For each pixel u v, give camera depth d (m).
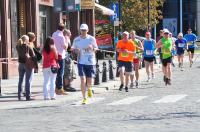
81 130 19.97
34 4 55.69
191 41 64.38
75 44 30.08
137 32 120.62
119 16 58.66
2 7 49.25
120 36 55.28
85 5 68.56
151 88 40.00
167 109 26.17
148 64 45.81
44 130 20.38
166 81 41.78
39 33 57.94
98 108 27.80
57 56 32.16
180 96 32.81
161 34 47.56
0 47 48.97
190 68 63.19
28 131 20.30
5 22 49.38
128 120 22.41
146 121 21.92
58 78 34.16
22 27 54.22
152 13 101.00
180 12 154.62
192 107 26.73
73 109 27.77
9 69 49.91
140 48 41.19
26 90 32.09
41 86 40.94
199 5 156.12
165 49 41.50
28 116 25.31
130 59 37.66
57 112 26.64
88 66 30.23
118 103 30.05
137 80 41.44
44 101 31.36
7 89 38.78
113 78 45.91
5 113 26.98
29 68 31.89
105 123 21.72
